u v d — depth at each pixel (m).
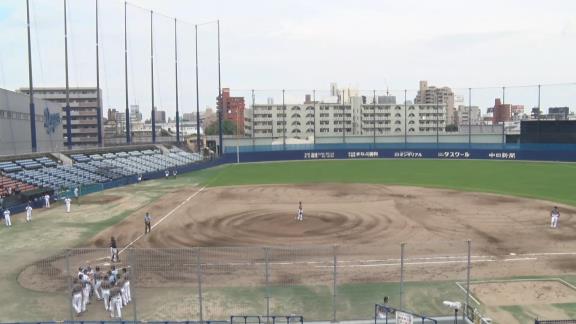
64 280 24.27
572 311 20.03
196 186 61.53
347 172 75.38
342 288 22.66
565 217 38.25
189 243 31.42
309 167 85.19
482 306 20.56
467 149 94.81
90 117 164.38
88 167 67.31
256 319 19.36
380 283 23.27
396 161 93.38
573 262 26.38
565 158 85.62
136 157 82.62
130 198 52.12
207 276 24.38
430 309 20.28
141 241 32.22
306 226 36.06
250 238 32.50
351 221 37.62
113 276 21.77
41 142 77.75
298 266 25.95
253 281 23.66
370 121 176.75
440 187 56.38
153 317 19.70
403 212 41.06
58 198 51.03
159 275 24.56
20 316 19.97
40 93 164.38
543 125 89.25
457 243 30.45
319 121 176.00
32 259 27.98
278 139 116.62
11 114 66.38
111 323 18.16
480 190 53.41
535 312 19.97
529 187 55.28
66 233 35.19
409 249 29.11
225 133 196.12
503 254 27.92
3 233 35.50
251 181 65.94
